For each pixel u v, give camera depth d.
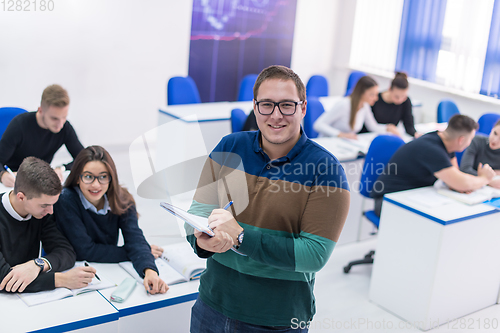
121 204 1.98
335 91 6.83
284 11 6.04
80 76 4.86
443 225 2.44
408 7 5.70
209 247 1.13
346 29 6.54
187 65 5.51
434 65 5.54
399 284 2.71
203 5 5.41
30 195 1.67
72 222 1.91
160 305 1.76
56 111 2.58
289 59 6.31
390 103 4.09
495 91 5.00
